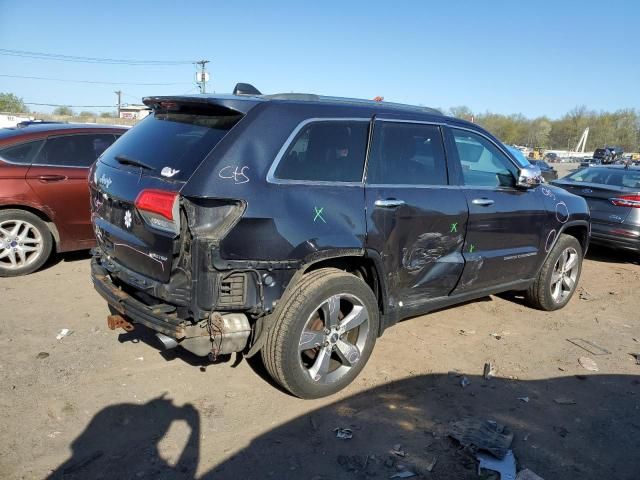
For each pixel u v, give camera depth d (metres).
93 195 3.95
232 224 2.95
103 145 6.14
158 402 3.42
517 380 4.04
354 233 3.45
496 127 115.31
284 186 3.18
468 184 4.38
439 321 5.14
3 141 5.51
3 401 3.32
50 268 5.99
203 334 3.05
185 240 2.94
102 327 4.47
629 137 109.50
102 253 3.82
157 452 2.94
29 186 5.50
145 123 3.82
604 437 3.35
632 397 3.88
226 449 3.00
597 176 9.28
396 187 3.78
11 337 4.19
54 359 3.88
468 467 2.96
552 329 5.16
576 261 5.73
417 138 4.04
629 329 5.32
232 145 3.08
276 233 3.08
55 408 3.28
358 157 3.62
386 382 3.85
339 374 3.62
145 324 3.14
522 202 4.82
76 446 2.95
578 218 5.54
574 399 3.80
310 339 3.39
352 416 3.39
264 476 2.80
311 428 3.24
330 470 2.87
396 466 2.93
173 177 3.05
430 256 4.05
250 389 3.65
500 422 3.43
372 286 3.81
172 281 3.04
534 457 3.09
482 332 4.95
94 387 3.55
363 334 3.69
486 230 4.47
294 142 3.29
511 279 5.01
